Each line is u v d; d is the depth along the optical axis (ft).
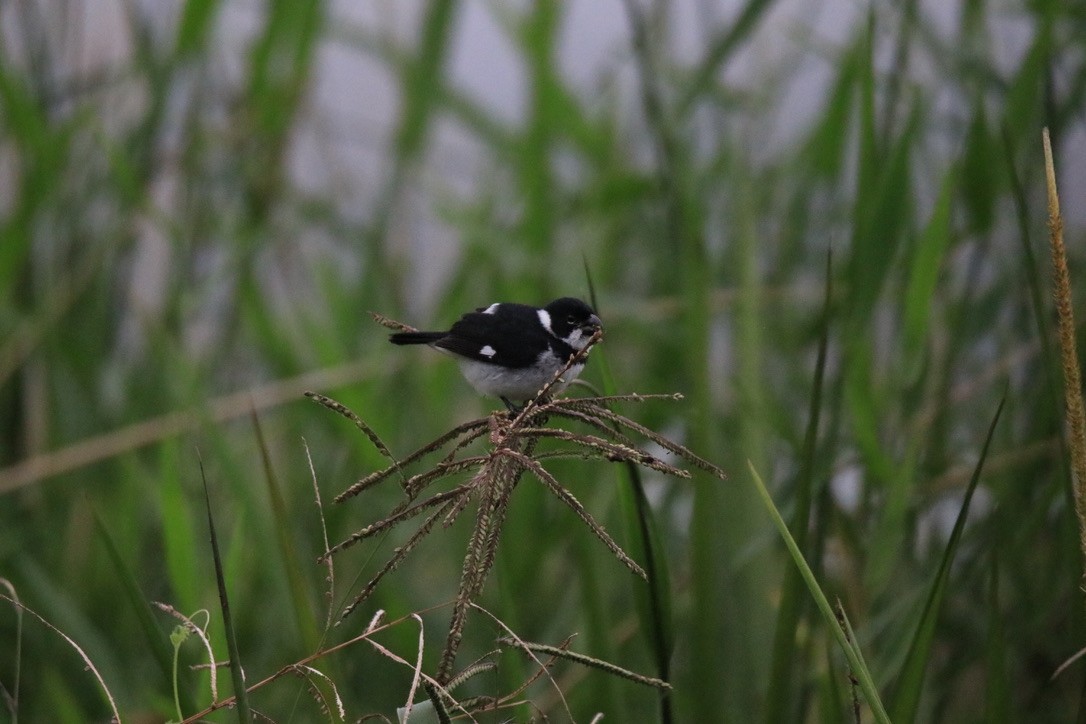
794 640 23.11
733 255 35.40
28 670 30.53
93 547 33.83
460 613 15.28
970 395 33.73
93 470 35.86
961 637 28.96
